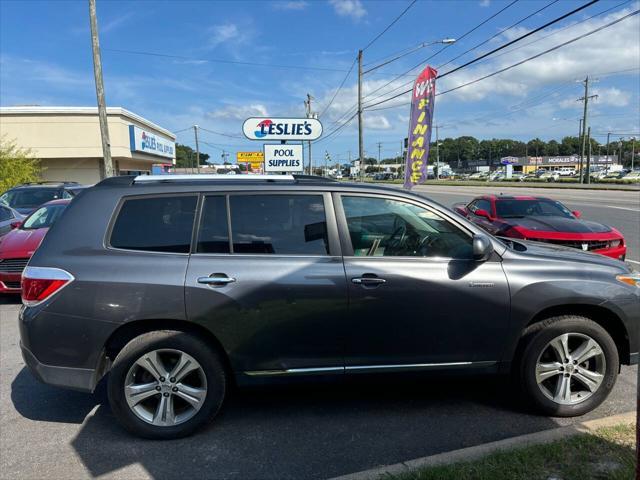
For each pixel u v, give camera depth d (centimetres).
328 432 353
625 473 273
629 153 14075
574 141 15938
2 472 309
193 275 335
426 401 400
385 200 368
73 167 3105
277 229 356
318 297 342
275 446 335
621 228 1484
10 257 718
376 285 346
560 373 367
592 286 361
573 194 3250
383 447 332
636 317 368
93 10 1764
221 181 368
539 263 368
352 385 430
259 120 1745
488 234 371
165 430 341
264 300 338
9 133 2870
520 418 371
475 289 354
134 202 354
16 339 578
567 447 303
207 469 310
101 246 341
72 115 2942
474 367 365
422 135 1179
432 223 369
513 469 282
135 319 330
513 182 6812
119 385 335
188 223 351
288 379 351
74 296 329
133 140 3247
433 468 285
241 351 342
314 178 404
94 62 1800
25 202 1318
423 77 1159
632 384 431
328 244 355
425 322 353
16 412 390
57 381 335
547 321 364
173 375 341
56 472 309
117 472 308
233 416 377
